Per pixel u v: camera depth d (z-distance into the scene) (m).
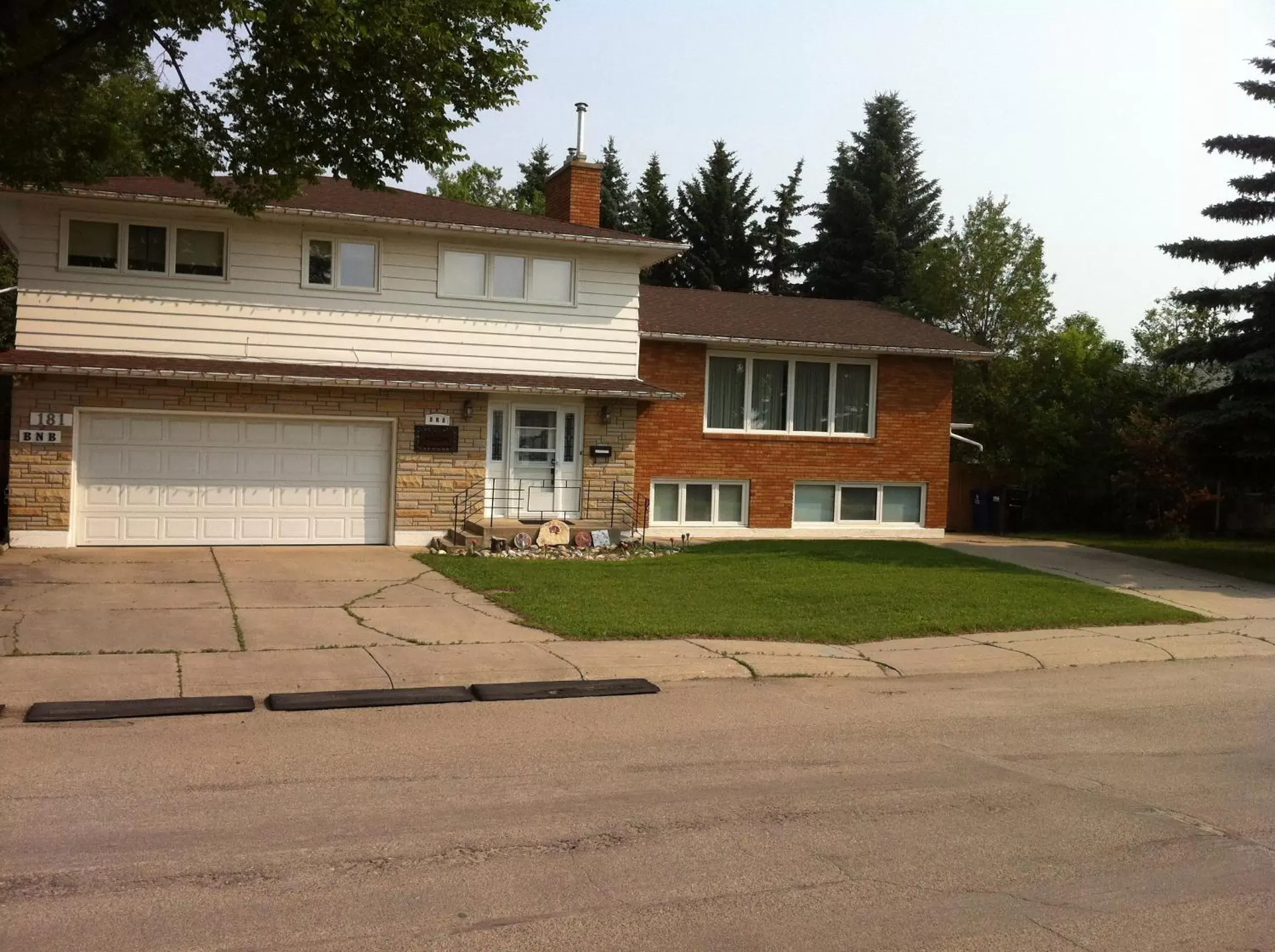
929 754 7.41
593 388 18.47
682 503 21.36
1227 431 17.62
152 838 5.38
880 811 6.15
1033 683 10.05
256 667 9.25
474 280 18.56
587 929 4.49
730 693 9.23
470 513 18.20
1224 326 19.30
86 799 5.93
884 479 22.61
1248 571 18.06
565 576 14.89
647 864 5.23
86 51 12.29
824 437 22.16
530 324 18.92
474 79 13.16
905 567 16.77
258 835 5.47
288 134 12.88
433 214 18.69
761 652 10.70
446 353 18.39
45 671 8.77
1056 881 5.16
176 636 10.27
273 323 17.41
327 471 17.55
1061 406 26.67
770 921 4.62
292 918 4.51
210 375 15.98
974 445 25.62
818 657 10.64
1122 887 5.10
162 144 13.44
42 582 12.98
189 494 16.83
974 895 4.96
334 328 17.75
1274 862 5.48
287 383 16.66
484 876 5.02
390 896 4.77
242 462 17.09
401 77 12.57
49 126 13.34
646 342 20.81
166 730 7.51
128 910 4.53
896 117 48.12
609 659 10.10
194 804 5.92
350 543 17.72
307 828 5.59
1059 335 28.25
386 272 18.02
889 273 44.44
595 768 6.85
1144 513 26.64
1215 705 9.23
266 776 6.47
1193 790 6.72
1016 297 32.38
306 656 9.72
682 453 21.14
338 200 18.44
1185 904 4.92
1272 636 12.65
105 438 16.36
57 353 16.25
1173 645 11.94
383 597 12.91
